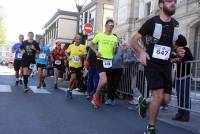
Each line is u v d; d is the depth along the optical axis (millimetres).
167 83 4996
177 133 5816
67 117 6543
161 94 4922
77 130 5438
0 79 15258
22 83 13422
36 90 11398
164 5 4906
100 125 5977
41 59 12453
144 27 4945
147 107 5613
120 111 7867
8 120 5945
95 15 44375
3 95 9336
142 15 31031
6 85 12367
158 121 6992
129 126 6066
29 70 10695
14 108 7215
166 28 4934
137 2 32188
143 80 8695
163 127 6301
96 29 43875
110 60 8039
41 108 7438
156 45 4930
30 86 12805
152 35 4934
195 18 21891
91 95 9742
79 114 7000
